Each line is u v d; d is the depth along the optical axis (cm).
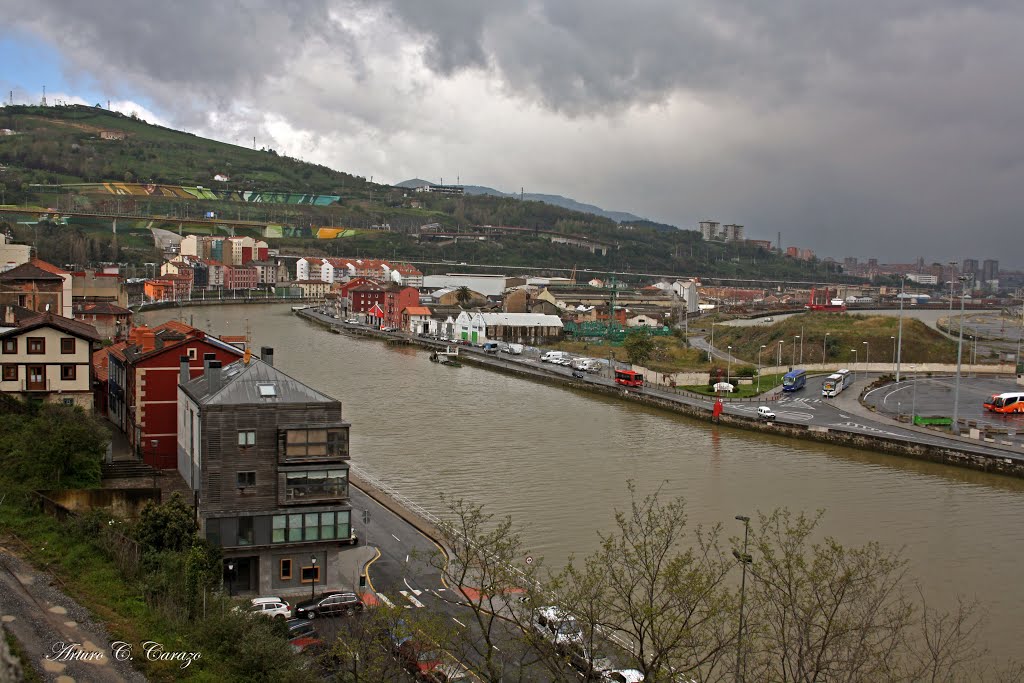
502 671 4462
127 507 6562
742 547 6775
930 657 5338
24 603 4403
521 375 17475
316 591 5944
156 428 8169
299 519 6041
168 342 8731
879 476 9894
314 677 4291
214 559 5641
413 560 6506
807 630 4081
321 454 6131
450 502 8138
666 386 16162
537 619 4931
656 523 5797
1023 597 6372
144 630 4394
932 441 11144
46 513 6019
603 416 13238
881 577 6544
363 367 17962
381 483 8750
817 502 8662
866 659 4200
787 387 15725
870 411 13738
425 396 14450
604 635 4638
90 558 5200
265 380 6300
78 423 7488
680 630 4066
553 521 7656
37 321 8631
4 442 7000
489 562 5447
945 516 8294
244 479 6041
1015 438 11650
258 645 4322
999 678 5178
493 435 11356
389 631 4569
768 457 10675
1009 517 8325
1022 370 18900
